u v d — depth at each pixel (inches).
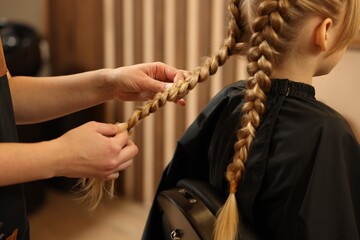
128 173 101.9
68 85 42.6
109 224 92.5
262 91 30.6
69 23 104.5
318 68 33.7
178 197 33.0
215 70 34.2
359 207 29.4
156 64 41.6
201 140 36.5
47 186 108.2
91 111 102.0
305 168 28.0
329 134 28.0
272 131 29.8
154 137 92.5
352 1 31.6
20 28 100.5
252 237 29.4
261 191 29.9
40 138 102.9
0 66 35.3
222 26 75.1
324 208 27.6
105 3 96.8
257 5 31.4
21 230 37.5
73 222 93.6
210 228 29.9
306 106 29.6
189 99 83.9
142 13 89.5
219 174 33.9
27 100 42.3
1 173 30.2
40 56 101.0
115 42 95.7
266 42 30.7
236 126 33.1
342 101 63.3
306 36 31.2
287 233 28.8
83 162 31.3
